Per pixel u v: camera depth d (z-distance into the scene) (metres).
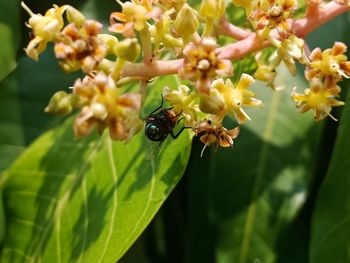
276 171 0.14
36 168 0.13
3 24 0.14
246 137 0.15
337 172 0.12
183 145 0.11
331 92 0.10
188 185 0.16
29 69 0.15
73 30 0.09
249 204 0.14
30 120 0.15
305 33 0.11
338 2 0.11
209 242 0.16
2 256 0.13
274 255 0.14
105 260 0.11
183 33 0.09
